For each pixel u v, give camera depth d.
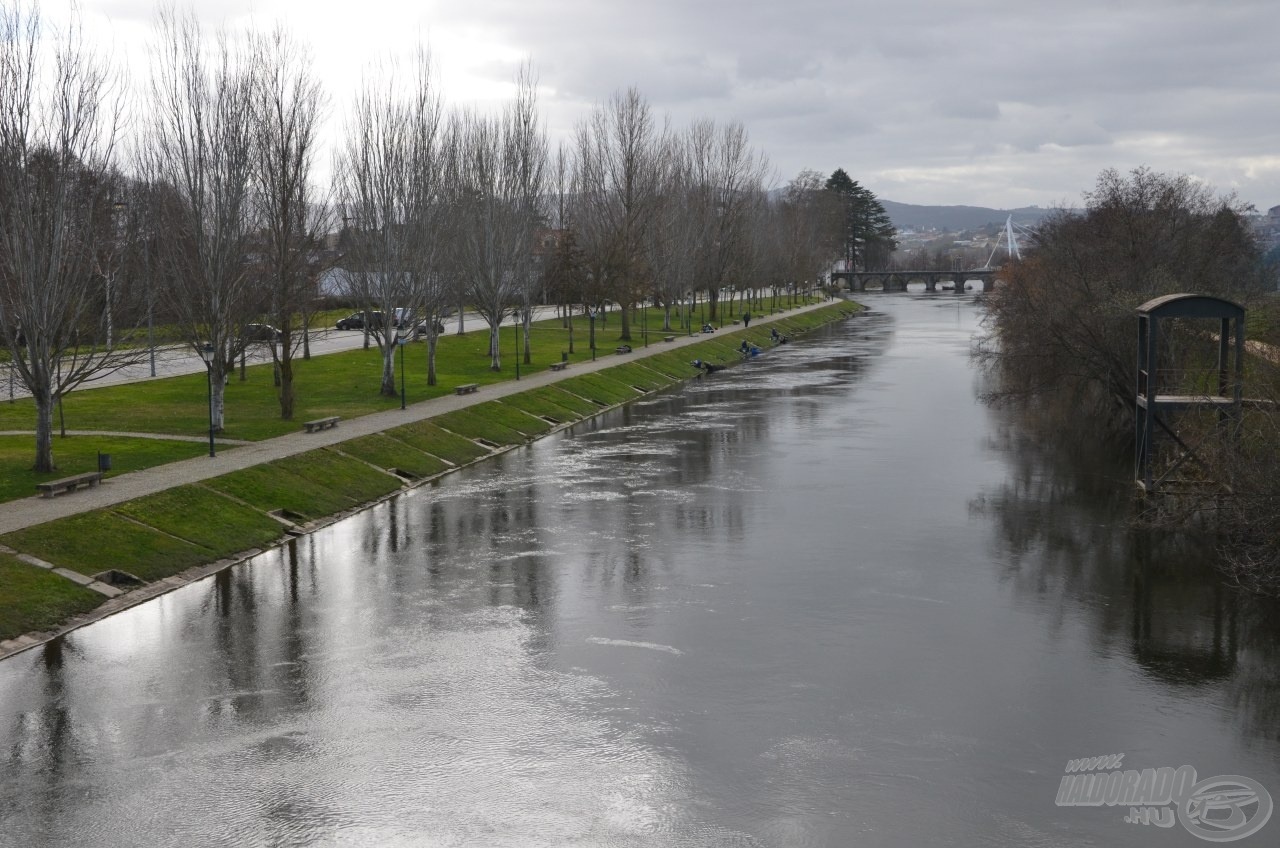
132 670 26.45
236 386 67.12
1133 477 49.44
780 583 33.78
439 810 20.45
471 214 81.06
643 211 115.12
